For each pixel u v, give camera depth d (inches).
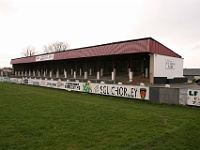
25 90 877.2
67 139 229.6
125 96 630.5
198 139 236.7
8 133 249.0
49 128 273.1
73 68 1855.3
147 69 1213.1
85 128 275.9
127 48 1022.4
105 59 1466.5
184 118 353.4
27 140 225.0
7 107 433.7
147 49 932.6
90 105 478.9
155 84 970.1
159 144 219.3
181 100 488.7
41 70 2225.6
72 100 566.3
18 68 2593.5
